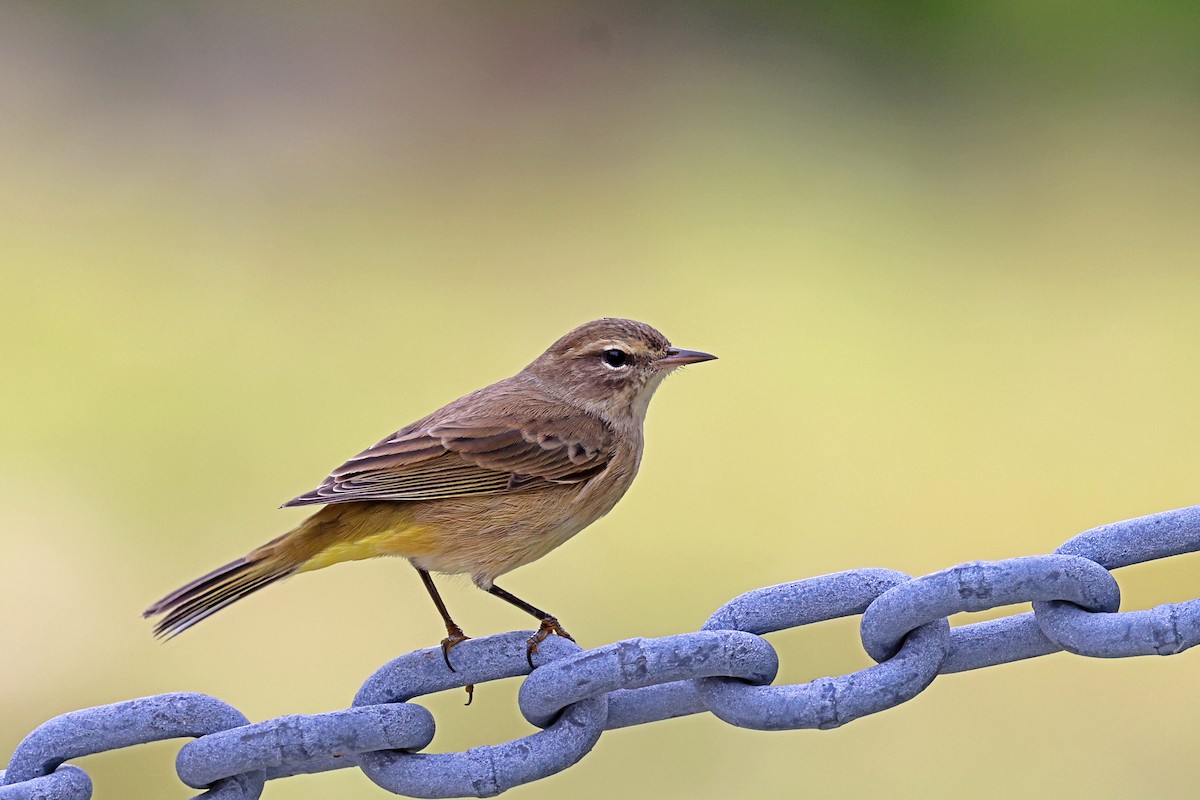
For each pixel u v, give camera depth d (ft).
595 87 68.08
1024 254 56.24
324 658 35.32
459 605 36.83
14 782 14.99
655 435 45.73
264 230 57.00
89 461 42.52
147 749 31.58
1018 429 45.88
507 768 15.47
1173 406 46.60
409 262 55.67
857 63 69.15
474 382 47.60
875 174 61.77
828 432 45.75
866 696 15.26
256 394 46.24
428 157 63.21
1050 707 33.14
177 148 61.67
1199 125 63.21
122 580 38.52
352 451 43.21
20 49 65.05
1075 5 67.92
